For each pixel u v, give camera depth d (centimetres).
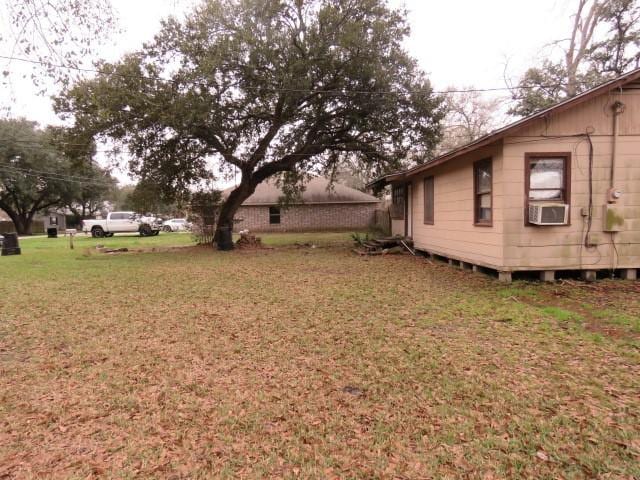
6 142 3575
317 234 2633
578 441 280
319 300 719
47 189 4153
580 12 1883
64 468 262
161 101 1384
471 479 245
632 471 247
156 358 453
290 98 1510
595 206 807
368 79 1527
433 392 358
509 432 293
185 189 1816
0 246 2203
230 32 1452
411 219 1520
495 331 524
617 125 798
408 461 264
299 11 1477
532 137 799
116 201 6353
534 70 2042
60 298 770
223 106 1498
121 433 303
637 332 508
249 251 1655
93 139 1514
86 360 451
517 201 808
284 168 1833
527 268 815
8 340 524
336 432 299
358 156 1944
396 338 503
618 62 1886
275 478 250
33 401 356
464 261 1014
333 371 408
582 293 718
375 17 1530
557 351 449
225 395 361
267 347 481
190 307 685
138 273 1076
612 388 357
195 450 281
